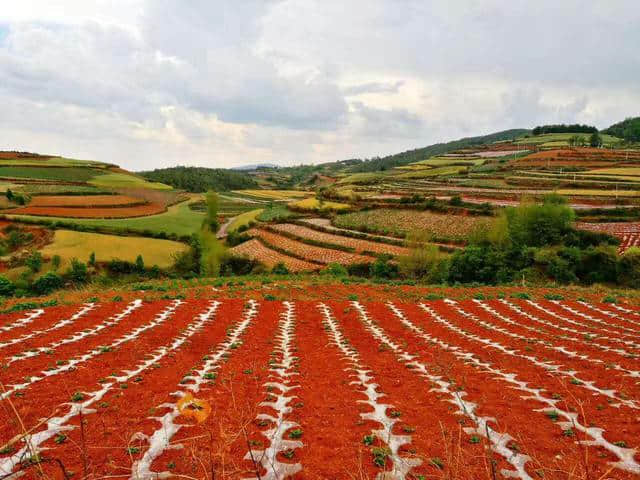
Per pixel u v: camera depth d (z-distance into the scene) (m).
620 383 8.89
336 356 11.44
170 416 6.61
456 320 17.05
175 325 14.96
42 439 5.71
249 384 8.67
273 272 39.81
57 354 10.64
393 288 24.94
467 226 59.00
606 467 5.24
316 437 6.10
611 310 19.03
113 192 93.62
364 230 63.00
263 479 4.93
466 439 6.04
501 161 130.25
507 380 9.18
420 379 9.17
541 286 27.91
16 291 31.91
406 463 5.30
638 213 55.69
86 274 42.53
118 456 5.27
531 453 5.59
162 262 50.34
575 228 47.12
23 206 68.56
